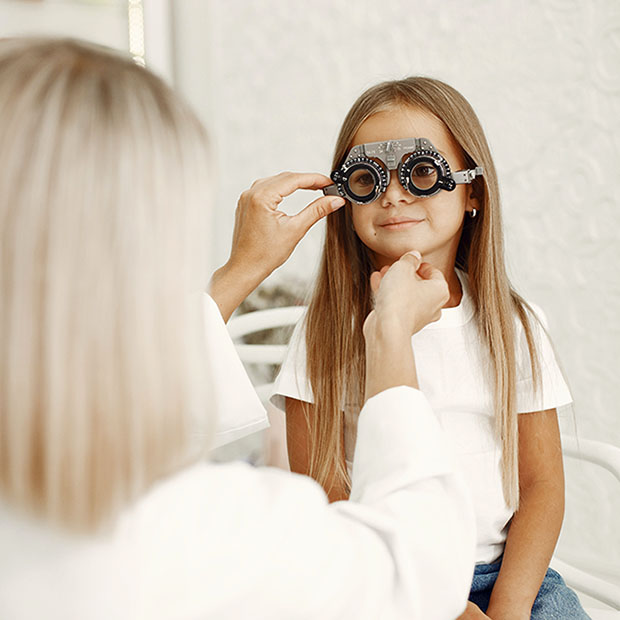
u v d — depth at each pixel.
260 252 0.73
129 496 0.38
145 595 0.40
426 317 0.62
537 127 1.42
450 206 0.79
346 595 0.44
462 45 1.47
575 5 1.36
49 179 0.36
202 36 1.73
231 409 0.70
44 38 0.42
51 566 0.38
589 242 1.40
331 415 0.84
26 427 0.36
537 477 0.85
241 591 0.41
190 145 0.41
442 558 0.48
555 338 1.46
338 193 0.78
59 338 0.35
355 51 1.57
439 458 0.50
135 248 0.37
